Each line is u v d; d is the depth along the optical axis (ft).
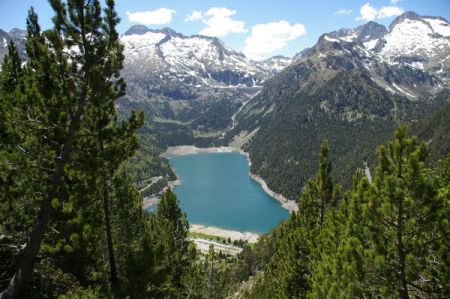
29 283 67.62
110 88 70.03
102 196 84.02
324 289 60.85
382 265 52.49
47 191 62.90
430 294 51.26
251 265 359.66
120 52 69.67
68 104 65.67
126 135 73.15
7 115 62.54
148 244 66.80
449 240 50.01
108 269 94.99
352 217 59.11
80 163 65.87
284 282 107.96
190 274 130.82
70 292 57.67
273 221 625.82
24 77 72.28
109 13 66.74
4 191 61.00
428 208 50.11
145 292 63.72
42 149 64.80
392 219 52.60
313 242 98.32
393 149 53.21
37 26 80.38
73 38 66.39
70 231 65.51
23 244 72.08
